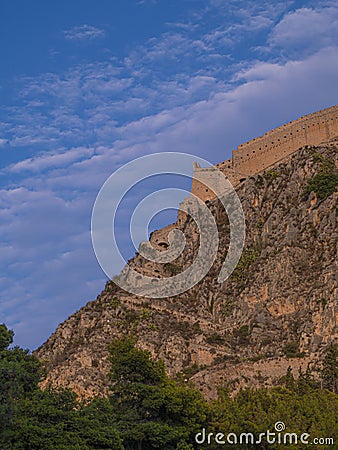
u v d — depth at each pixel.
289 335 191.75
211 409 126.31
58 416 111.88
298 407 130.75
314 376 166.38
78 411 116.31
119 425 117.31
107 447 110.06
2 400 105.75
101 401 119.44
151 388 122.94
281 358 176.25
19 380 115.31
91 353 189.12
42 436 106.88
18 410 109.31
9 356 122.44
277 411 127.31
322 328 183.00
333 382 159.50
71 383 176.88
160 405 121.38
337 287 189.00
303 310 196.88
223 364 180.88
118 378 127.31
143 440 116.00
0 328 124.19
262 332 195.75
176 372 185.75
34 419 110.12
